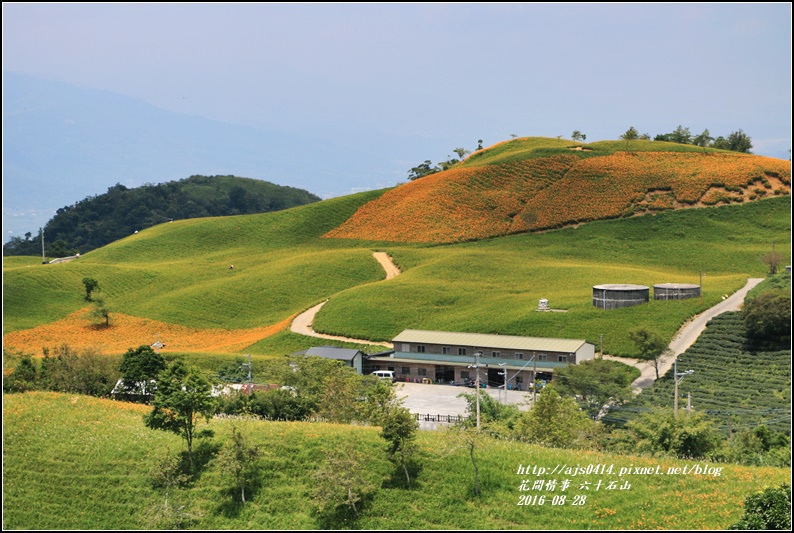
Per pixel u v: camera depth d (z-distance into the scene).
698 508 46.78
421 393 96.56
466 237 176.62
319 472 50.53
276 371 82.56
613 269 145.62
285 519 50.00
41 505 53.09
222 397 71.56
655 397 83.69
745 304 105.00
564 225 177.75
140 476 55.25
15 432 61.47
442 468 53.28
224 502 52.06
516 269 149.25
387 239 183.00
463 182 198.12
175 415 57.12
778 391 82.62
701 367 93.12
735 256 155.38
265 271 161.50
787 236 162.25
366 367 108.19
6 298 142.38
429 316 125.62
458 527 48.03
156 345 116.38
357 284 152.75
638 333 94.62
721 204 177.25
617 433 65.12
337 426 60.34
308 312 137.25
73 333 130.00
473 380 103.38
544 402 62.53
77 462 57.09
